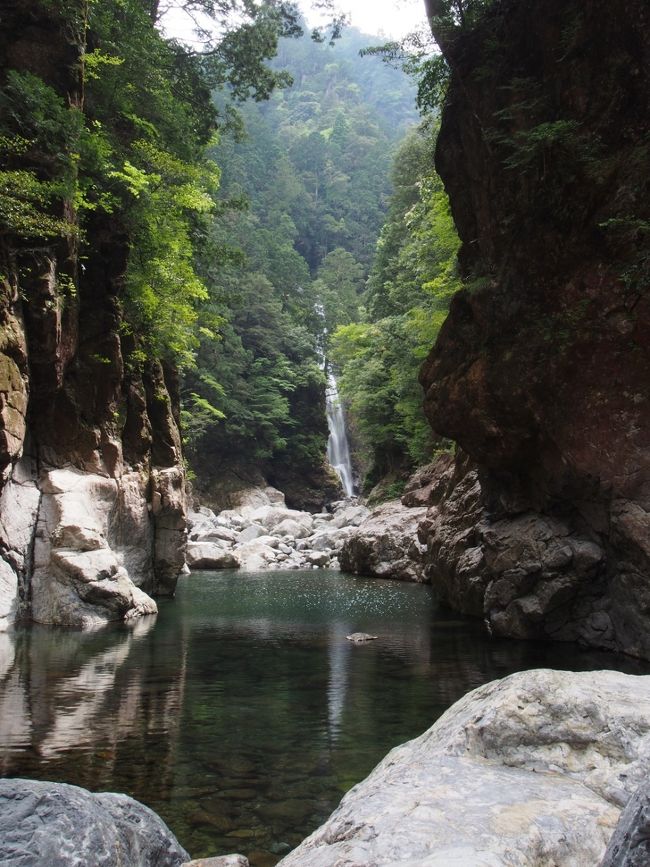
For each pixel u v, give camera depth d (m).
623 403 11.28
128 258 19.03
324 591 20.16
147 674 9.41
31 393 14.98
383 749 6.25
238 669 9.79
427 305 31.33
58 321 14.70
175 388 23.22
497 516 14.57
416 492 27.67
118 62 16.92
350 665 10.12
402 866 2.21
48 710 7.47
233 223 63.41
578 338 11.79
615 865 1.96
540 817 2.62
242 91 28.17
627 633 11.18
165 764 5.80
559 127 11.76
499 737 3.19
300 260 69.75
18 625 13.61
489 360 13.32
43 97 14.28
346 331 43.88
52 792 2.54
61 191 14.00
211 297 26.34
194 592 20.00
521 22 13.89
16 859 2.22
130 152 18.98
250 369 54.59
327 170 98.38
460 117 15.68
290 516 41.03
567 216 12.00
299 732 6.76
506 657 10.79
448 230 24.36
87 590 14.09
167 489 19.38
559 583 12.13
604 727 3.21
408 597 18.77
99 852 2.39
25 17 14.95
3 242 13.41
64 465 16.00
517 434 13.04
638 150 11.16
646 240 10.81
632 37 11.35
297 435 55.34
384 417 41.91
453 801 2.74
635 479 11.04
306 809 4.90
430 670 9.79
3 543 13.77
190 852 4.22
